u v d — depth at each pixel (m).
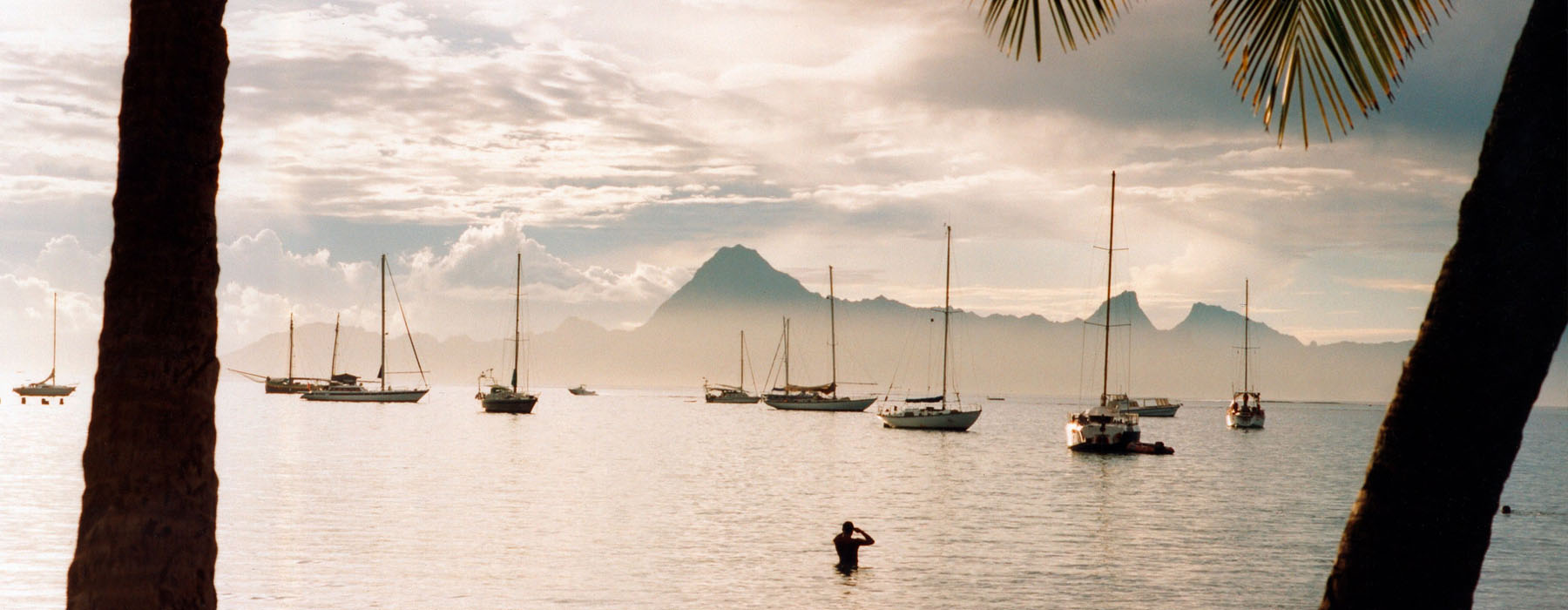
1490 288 5.72
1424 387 5.82
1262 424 150.25
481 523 39.47
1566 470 80.94
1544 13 5.86
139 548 7.25
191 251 7.54
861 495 52.03
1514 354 5.69
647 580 29.00
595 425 131.12
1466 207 5.92
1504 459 5.74
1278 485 60.78
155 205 7.44
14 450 71.88
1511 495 57.94
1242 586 29.70
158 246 7.42
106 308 7.46
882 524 41.28
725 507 46.12
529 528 38.34
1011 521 42.59
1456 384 5.73
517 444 90.50
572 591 27.56
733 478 61.09
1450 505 5.72
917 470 68.38
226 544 33.56
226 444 82.88
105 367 7.39
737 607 26.05
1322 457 91.50
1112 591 28.69
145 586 7.24
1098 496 53.25
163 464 7.34
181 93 7.54
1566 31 5.86
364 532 36.50
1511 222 5.74
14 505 40.88
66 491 46.41
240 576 28.52
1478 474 5.71
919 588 28.56
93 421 7.39
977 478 62.88
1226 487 59.38
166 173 7.47
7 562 29.25
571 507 45.03
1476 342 5.71
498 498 47.88
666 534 37.47
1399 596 5.78
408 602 25.92
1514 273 5.70
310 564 30.39
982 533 38.94
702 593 27.62
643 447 89.44
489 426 120.88
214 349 7.71
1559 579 31.58
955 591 28.31
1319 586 29.67
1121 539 37.91
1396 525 5.81
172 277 7.44
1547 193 5.75
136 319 7.36
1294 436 140.38
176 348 7.43
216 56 7.74
